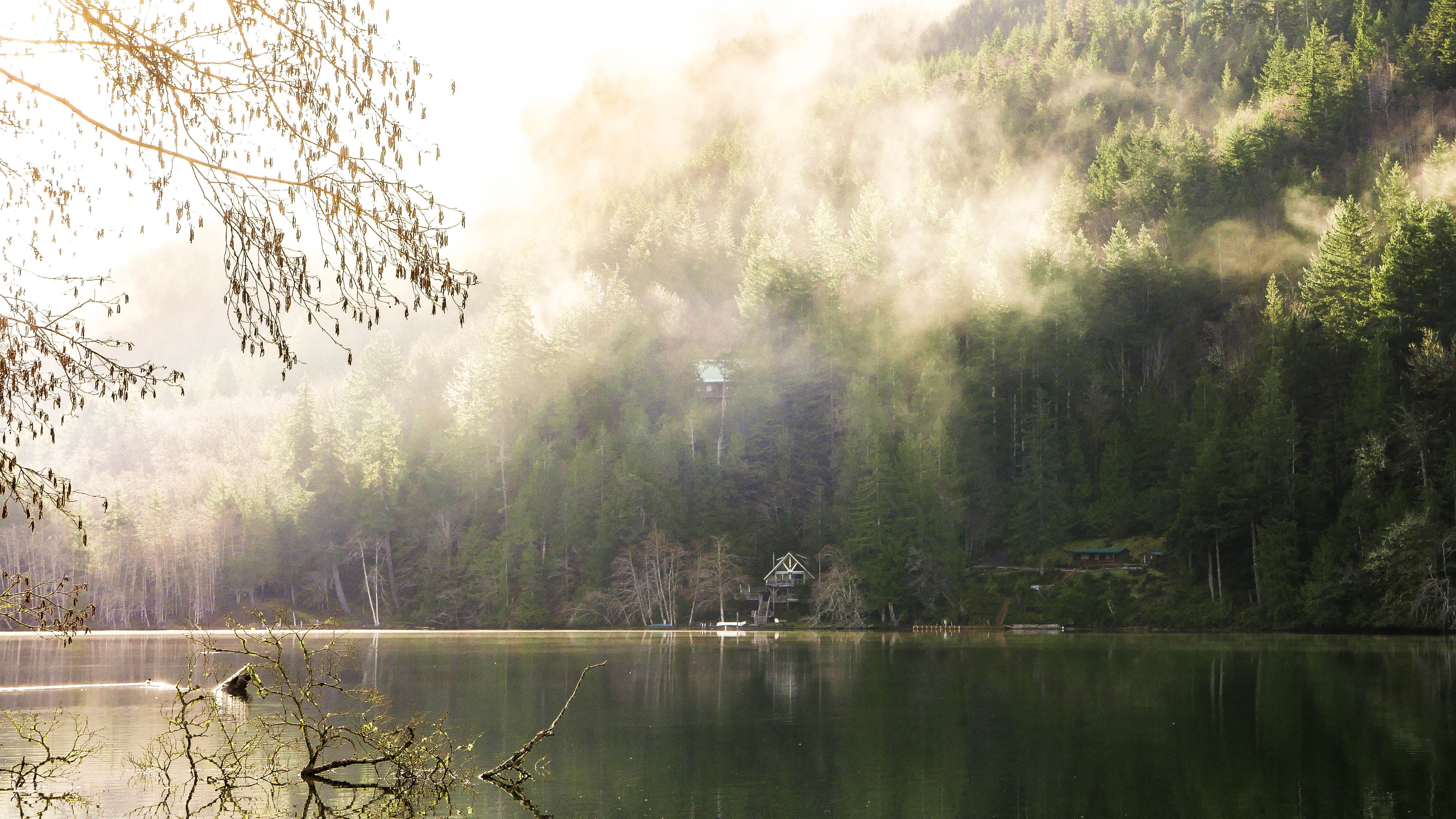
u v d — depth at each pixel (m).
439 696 41.28
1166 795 23.72
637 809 22.06
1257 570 85.88
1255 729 32.56
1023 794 23.84
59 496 10.52
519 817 20.98
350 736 29.75
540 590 107.88
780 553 108.50
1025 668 53.19
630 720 35.03
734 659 60.34
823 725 34.09
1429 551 76.19
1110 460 105.06
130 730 30.81
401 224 10.63
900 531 98.94
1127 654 61.59
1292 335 99.19
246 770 24.55
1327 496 87.50
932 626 95.75
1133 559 97.75
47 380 10.60
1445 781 24.86
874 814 21.98
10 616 12.55
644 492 108.31
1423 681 45.12
